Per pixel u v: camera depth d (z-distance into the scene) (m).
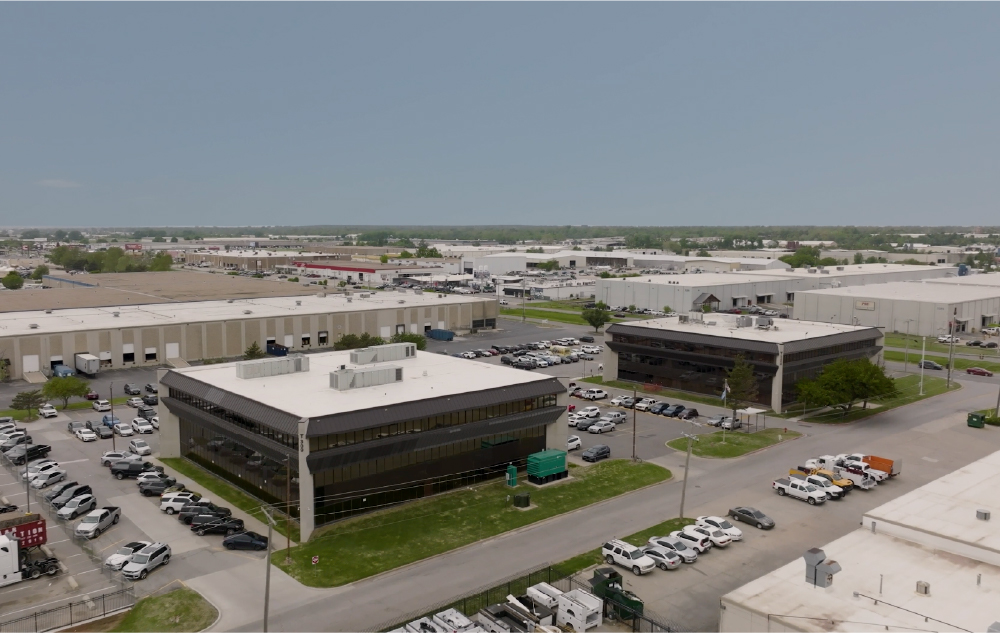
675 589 50.12
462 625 43.44
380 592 49.16
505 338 162.75
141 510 63.56
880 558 44.12
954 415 97.06
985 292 183.25
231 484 69.44
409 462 65.38
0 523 52.84
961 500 51.47
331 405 64.00
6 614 46.16
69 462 76.25
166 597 48.16
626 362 117.75
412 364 83.94
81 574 51.94
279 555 54.56
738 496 67.38
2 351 114.50
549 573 50.25
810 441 84.94
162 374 79.56
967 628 36.22
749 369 91.12
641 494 67.88
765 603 38.75
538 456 70.69
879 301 170.88
